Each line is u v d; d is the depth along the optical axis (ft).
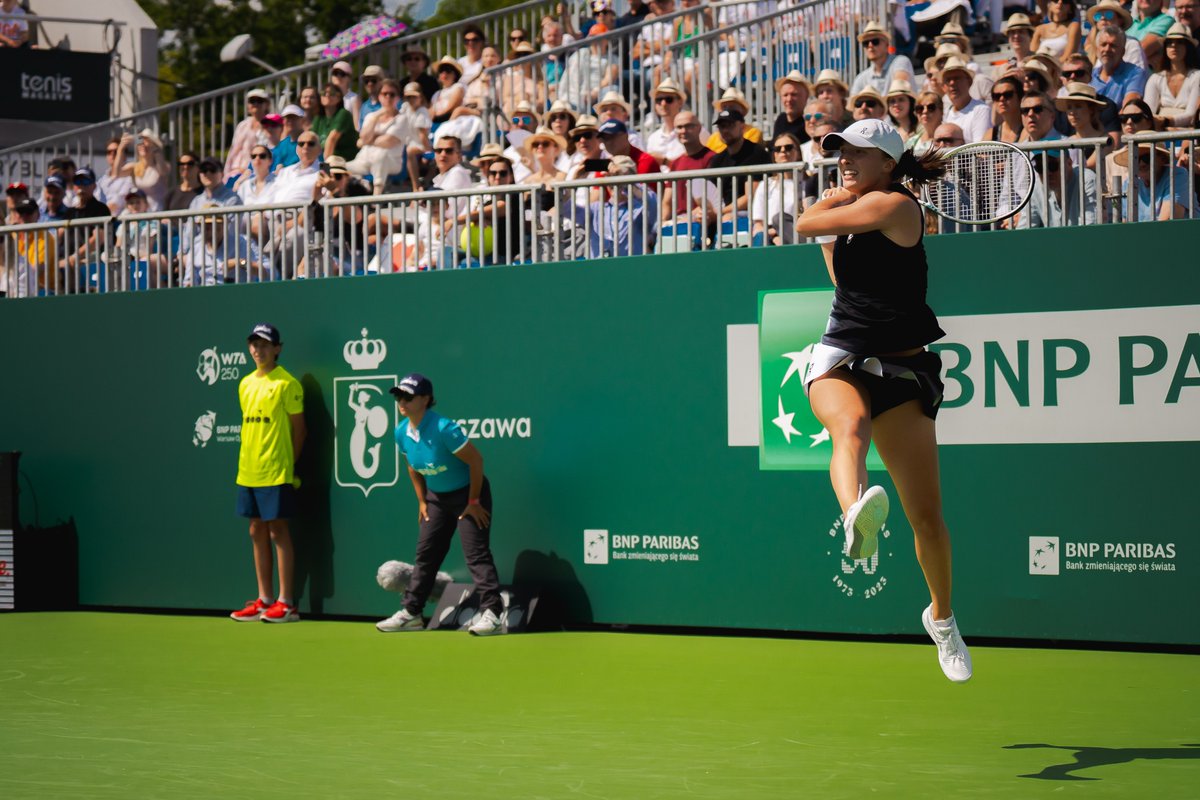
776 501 35.42
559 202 38.60
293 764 20.92
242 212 43.93
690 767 20.40
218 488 43.24
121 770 20.57
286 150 61.21
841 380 20.02
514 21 64.39
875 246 19.90
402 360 40.37
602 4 61.62
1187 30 45.60
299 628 39.17
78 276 46.26
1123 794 18.38
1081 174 33.09
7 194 62.69
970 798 18.24
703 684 28.35
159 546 44.16
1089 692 26.89
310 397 41.70
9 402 46.85
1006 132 41.55
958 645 21.25
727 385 36.06
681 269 36.68
